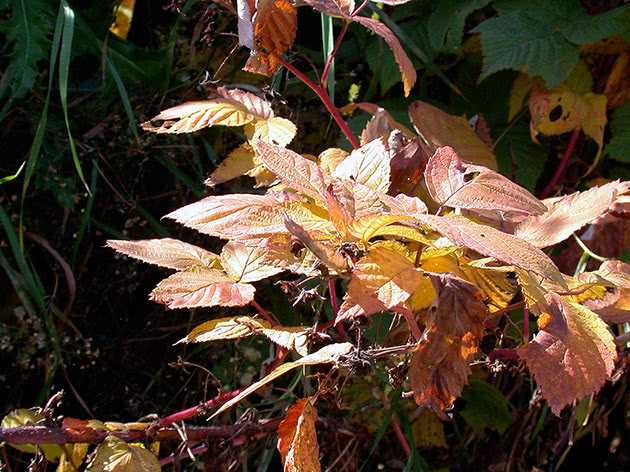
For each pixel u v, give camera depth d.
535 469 0.81
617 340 0.62
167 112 0.59
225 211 0.45
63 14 0.67
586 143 0.87
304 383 0.69
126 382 0.83
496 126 0.85
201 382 0.83
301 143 0.89
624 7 0.75
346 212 0.43
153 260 0.54
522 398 0.82
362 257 0.44
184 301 0.50
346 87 0.91
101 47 0.79
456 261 0.47
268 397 0.80
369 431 0.79
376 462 0.80
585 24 0.76
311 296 0.50
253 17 0.53
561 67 0.74
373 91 0.85
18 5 0.78
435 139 0.66
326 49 0.67
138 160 0.86
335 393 0.51
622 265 0.52
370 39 0.87
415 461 0.70
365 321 0.49
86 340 0.78
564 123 0.77
